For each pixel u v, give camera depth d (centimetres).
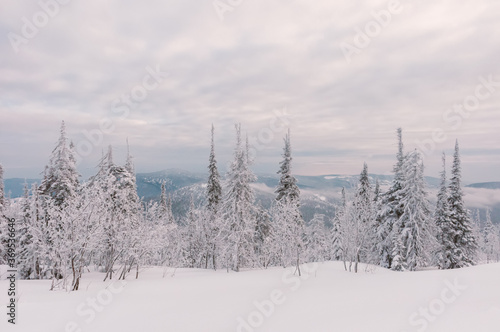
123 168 2875
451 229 3328
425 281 1509
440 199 3503
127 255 2280
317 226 4100
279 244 3117
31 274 2677
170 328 920
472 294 1052
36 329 923
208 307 1205
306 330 774
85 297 1444
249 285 1872
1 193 3534
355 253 2512
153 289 1759
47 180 2755
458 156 3441
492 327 618
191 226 3794
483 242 5666
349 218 2608
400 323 732
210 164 3806
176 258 3525
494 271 1694
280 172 3609
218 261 3428
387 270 2561
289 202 3033
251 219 3334
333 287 1561
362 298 1173
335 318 862
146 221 2552
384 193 3362
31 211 2245
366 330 702
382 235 3306
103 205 2091
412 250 2983
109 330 912
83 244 1847
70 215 1811
